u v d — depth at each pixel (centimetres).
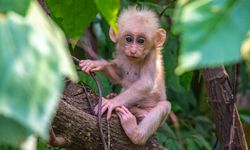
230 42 188
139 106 742
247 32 191
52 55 190
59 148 586
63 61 193
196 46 187
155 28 781
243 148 744
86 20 379
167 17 906
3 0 191
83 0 372
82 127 549
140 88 734
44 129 177
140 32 761
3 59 180
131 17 782
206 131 1091
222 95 730
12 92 177
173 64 893
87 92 598
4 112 174
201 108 1129
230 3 196
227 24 192
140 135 615
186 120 1074
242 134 744
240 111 1089
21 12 192
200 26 192
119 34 778
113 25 270
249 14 194
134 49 752
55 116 524
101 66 712
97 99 608
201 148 1014
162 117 690
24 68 182
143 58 765
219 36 189
